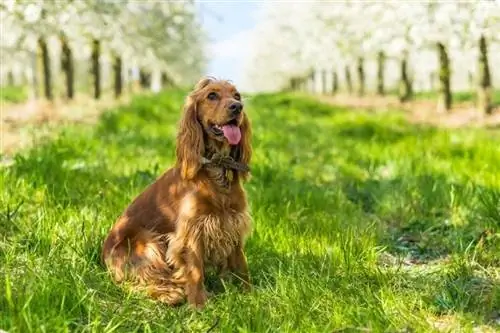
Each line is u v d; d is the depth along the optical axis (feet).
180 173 14.08
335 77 139.44
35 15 41.39
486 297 12.96
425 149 32.83
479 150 30.94
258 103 80.38
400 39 57.82
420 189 22.62
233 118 13.50
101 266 14.52
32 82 92.22
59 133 32.86
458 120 62.18
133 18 58.49
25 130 37.78
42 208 17.17
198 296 13.39
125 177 23.38
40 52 67.56
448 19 45.93
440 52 73.00
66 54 68.95
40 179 19.85
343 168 29.14
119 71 88.48
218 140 13.85
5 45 62.49
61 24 48.01
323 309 12.23
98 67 77.15
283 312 12.10
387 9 54.49
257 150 32.81
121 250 14.17
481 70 63.05
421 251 17.70
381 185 24.39
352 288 13.16
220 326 11.73
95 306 11.64
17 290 11.64
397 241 18.69
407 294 13.24
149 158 29.04
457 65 100.27
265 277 13.80
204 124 13.88
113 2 51.31
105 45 73.77
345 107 83.46
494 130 50.83
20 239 15.29
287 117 59.88
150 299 13.26
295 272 14.03
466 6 45.11
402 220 20.40
